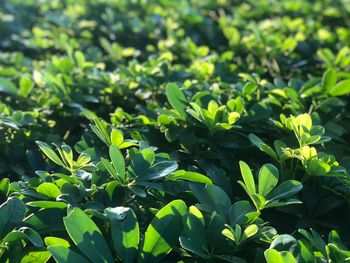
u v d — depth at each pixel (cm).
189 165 54
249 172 44
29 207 45
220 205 45
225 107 52
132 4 115
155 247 41
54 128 67
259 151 57
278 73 85
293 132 54
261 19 118
